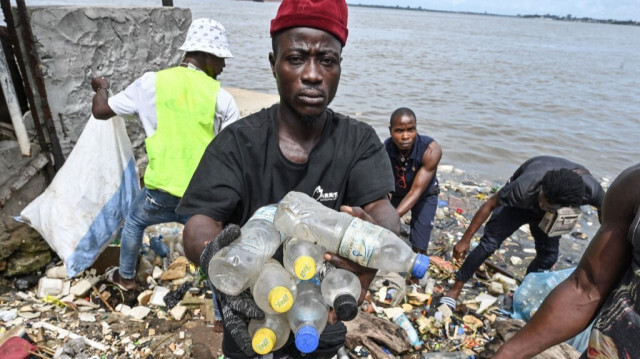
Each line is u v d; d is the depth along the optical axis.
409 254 1.27
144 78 2.72
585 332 2.82
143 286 3.39
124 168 3.24
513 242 4.94
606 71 24.66
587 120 11.20
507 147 8.52
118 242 3.67
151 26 4.39
